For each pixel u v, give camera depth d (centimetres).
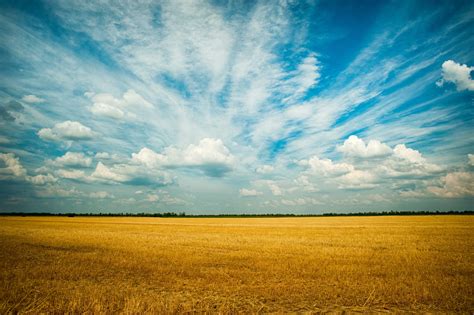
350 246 2217
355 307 843
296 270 1319
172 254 1795
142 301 845
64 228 4609
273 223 6781
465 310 807
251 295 959
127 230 4219
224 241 2619
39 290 999
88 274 1259
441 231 3528
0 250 1966
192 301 891
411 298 891
